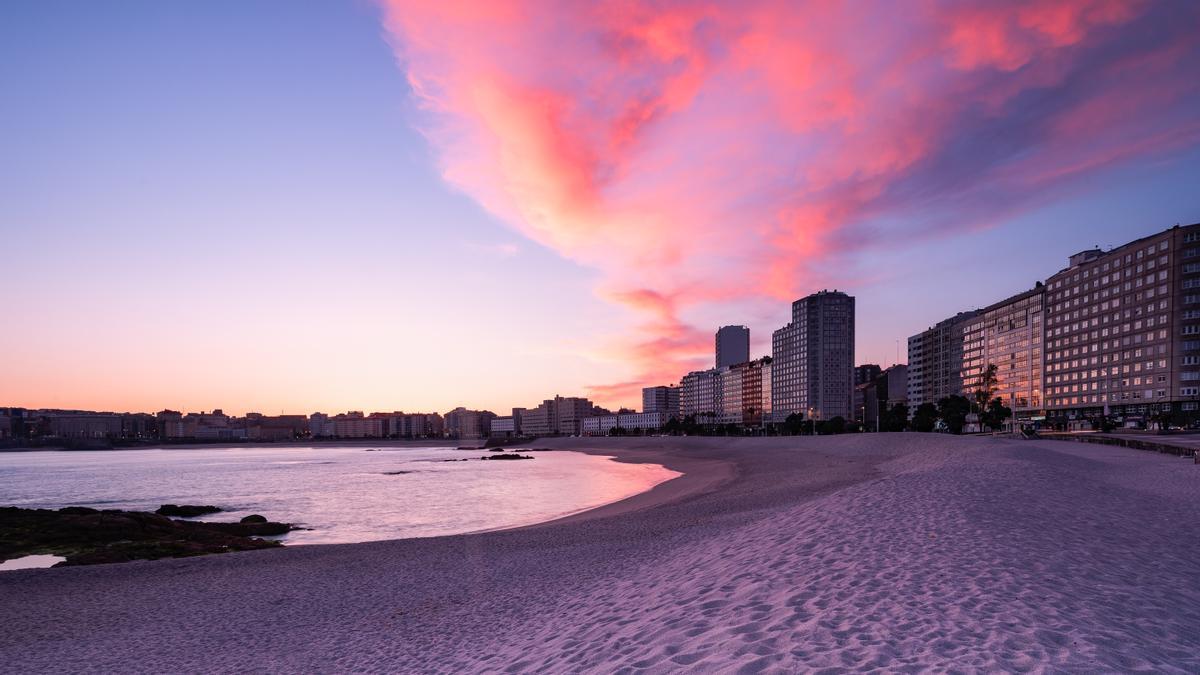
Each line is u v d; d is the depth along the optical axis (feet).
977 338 586.86
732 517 94.32
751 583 38.58
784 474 193.47
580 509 161.48
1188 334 366.63
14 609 64.90
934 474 89.10
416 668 38.52
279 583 72.54
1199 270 364.99
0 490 275.80
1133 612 28.94
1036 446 198.18
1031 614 28.02
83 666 47.44
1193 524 56.18
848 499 69.36
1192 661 23.08
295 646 48.24
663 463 380.37
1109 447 203.00
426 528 140.67
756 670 23.67
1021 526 48.96
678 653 27.48
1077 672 21.62
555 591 55.62
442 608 55.16
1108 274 421.18
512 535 97.04
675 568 51.96
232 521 159.84
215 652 48.52
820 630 27.40
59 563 98.84
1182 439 220.23
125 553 103.04
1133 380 399.03
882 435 292.61
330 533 136.26
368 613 56.34
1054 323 474.49
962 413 426.92
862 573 36.91
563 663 30.58
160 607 64.28
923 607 29.58
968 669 22.02
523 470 376.48
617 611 40.19
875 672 22.27
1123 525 52.85
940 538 44.91
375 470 408.05
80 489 278.26
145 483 312.71
